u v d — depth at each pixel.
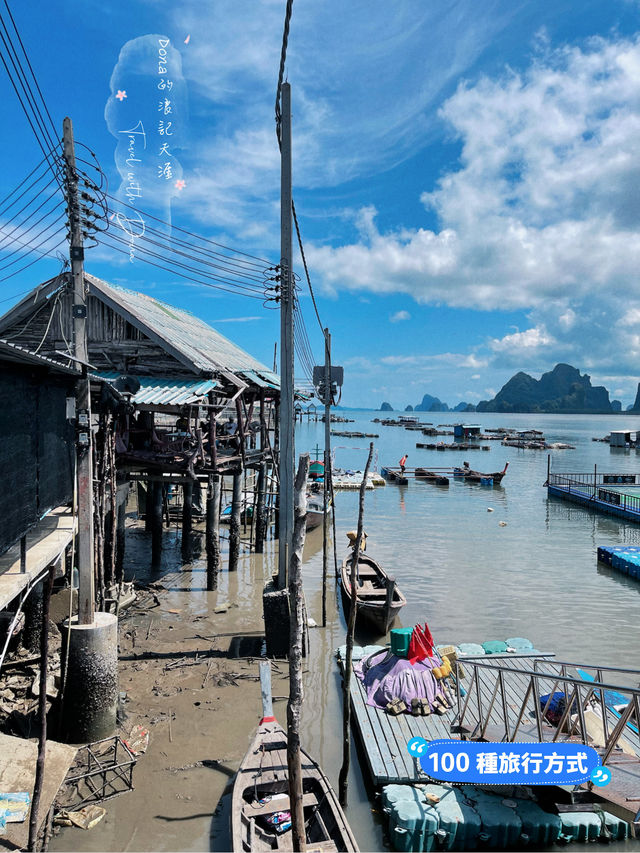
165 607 16.36
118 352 16.92
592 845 7.92
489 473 52.56
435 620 16.23
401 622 15.99
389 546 25.25
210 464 16.20
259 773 8.21
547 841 7.85
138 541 23.17
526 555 24.06
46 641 6.24
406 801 8.14
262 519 22.58
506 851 7.80
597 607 17.56
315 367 18.61
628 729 9.84
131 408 13.59
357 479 46.12
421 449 79.44
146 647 13.63
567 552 24.70
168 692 11.52
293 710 5.72
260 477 22.67
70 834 7.74
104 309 17.00
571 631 15.56
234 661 13.06
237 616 15.77
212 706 11.05
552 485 40.56
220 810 8.26
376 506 36.09
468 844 7.79
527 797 8.33
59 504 8.36
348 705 8.72
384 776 8.59
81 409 9.31
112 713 9.70
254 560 21.48
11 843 6.04
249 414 22.62
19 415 6.47
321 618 16.38
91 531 9.58
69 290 9.54
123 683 11.81
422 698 10.50
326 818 7.50
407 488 44.53
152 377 16.62
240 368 19.92
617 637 15.19
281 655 13.24
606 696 11.25
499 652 13.54
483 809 8.01
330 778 9.30
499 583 19.92
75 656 9.38
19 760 7.29
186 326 21.78
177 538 23.88
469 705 10.70
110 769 8.56
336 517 32.22
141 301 20.41
